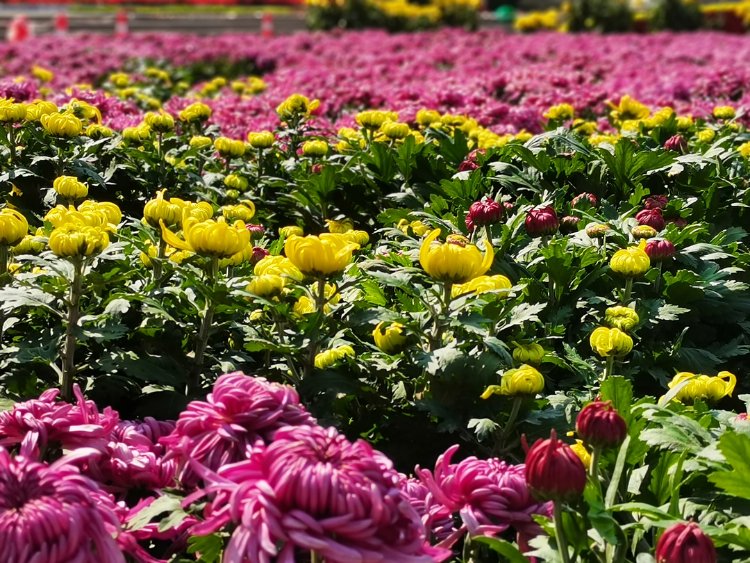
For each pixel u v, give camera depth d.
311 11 22.00
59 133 4.25
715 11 24.52
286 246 2.50
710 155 5.01
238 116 7.25
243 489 1.74
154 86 9.72
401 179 5.16
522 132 6.21
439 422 2.79
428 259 2.56
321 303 2.63
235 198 5.00
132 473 2.16
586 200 4.45
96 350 2.89
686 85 9.25
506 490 2.14
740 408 3.67
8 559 1.64
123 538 1.97
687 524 1.79
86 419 2.19
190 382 2.79
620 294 3.62
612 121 7.07
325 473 1.69
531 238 3.93
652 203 4.40
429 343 2.72
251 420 1.96
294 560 1.84
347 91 8.34
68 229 2.57
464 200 4.52
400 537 1.76
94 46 14.45
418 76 11.12
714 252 4.00
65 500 1.73
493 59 13.81
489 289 2.86
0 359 2.75
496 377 2.70
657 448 2.39
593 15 22.73
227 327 2.79
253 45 15.66
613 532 1.86
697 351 3.53
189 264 2.97
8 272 2.90
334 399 2.69
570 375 3.38
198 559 2.00
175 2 38.88
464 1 24.73
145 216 2.99
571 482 1.84
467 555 2.21
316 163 5.36
